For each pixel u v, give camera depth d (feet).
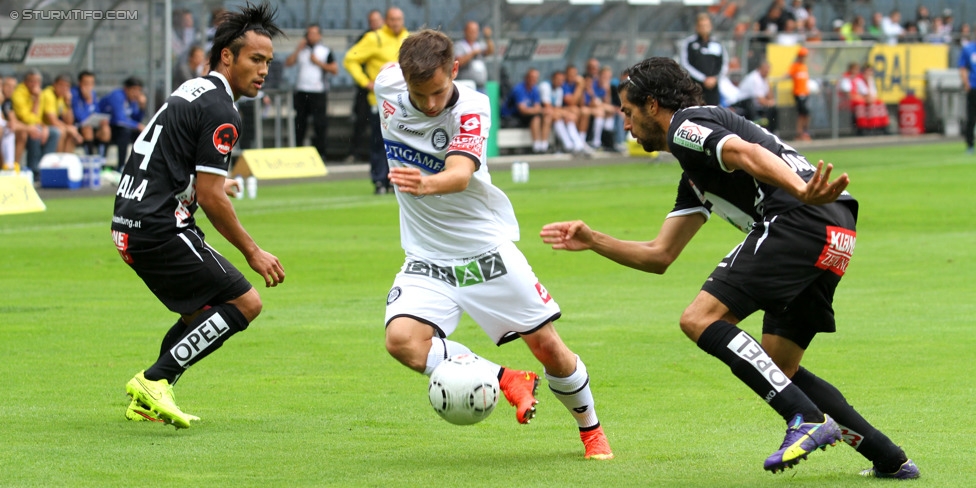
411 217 39.75
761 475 36.47
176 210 42.80
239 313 43.24
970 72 193.57
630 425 43.37
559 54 196.75
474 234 38.75
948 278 78.28
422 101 36.99
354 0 173.99
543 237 38.45
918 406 45.60
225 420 44.32
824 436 33.37
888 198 127.54
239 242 43.06
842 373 51.65
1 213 117.91
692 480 35.88
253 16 43.19
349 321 65.67
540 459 38.60
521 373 38.34
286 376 52.26
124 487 34.99
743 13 207.92
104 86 153.07
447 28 181.27
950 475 36.09
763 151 33.17
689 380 51.06
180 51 152.05
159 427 43.09
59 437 41.32
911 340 58.80
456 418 36.78
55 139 143.84
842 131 232.94
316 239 100.48
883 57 239.91
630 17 196.65
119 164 149.18
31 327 63.52
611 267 86.22
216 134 42.14
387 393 49.03
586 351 57.21
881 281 77.46
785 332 36.63
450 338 61.31
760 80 202.49
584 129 194.08
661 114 36.47
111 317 66.64
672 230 39.01
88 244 97.35
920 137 240.32
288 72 167.43
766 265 34.68
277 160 157.48
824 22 264.52
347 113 174.70
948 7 287.28
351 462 38.11
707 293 35.17
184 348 42.45
